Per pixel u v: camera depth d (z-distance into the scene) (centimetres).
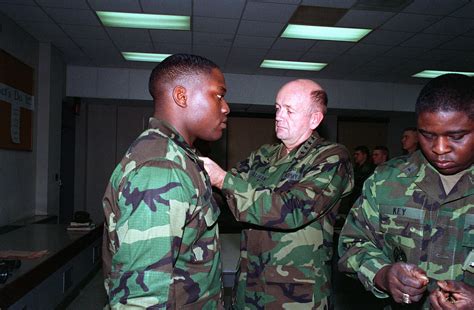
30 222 483
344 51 584
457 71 688
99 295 367
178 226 78
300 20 463
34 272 222
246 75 751
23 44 512
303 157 139
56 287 272
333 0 404
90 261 367
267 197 120
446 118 80
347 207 367
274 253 132
